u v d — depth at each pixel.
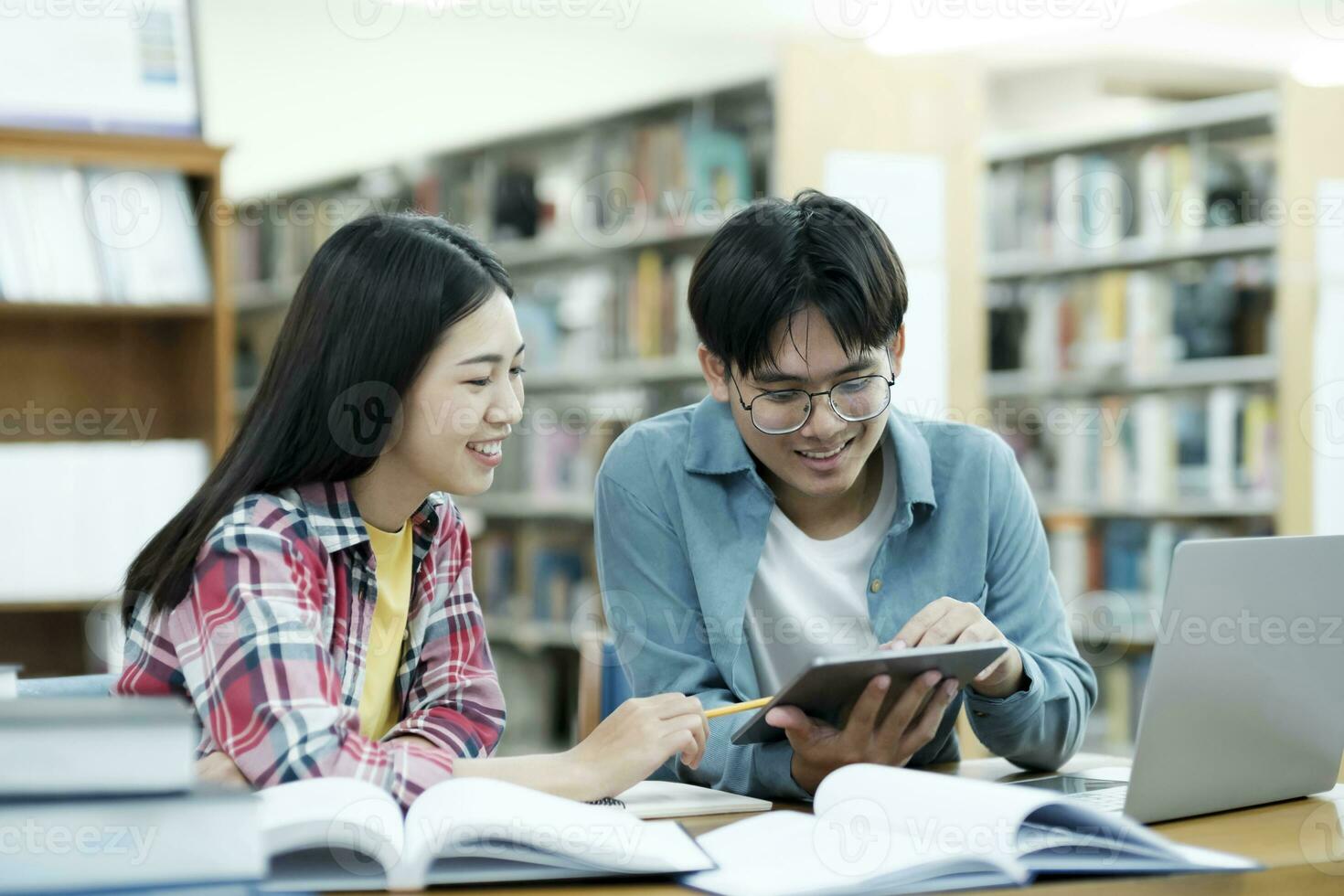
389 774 0.97
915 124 4.00
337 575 1.12
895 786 0.91
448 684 1.26
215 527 1.06
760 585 1.45
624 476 1.47
